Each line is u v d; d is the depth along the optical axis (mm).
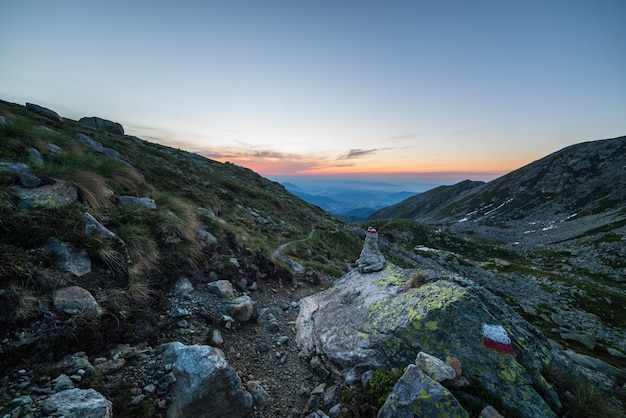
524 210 168500
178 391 5707
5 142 12023
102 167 14328
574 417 6090
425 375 6008
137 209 11312
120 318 6973
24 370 5047
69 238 7703
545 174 193000
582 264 75188
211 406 5793
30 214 7680
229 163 90875
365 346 8008
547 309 46250
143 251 9523
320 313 11188
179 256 10852
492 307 7918
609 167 165875
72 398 4668
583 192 157125
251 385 7180
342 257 39188
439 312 7551
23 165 10000
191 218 14453
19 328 5434
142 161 38750
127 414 5121
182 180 38219
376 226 117125
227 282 11320
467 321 7258
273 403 7090
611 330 40469
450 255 69688
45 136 16719
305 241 37406
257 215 40031
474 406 5926
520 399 6012
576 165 181625
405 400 5688
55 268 6852
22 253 6648
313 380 8148
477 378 6340
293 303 13258
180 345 6633
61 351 5637
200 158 79938
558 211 151750
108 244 8414
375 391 6527
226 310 9789
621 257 74125
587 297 50594
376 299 10039
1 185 8062
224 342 8719
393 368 7164
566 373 6918
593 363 15430
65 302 6289
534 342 7414
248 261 14570
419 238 102688
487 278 59656
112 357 6117
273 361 8766
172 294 9406
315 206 84688
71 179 10188
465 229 142250
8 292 5672
